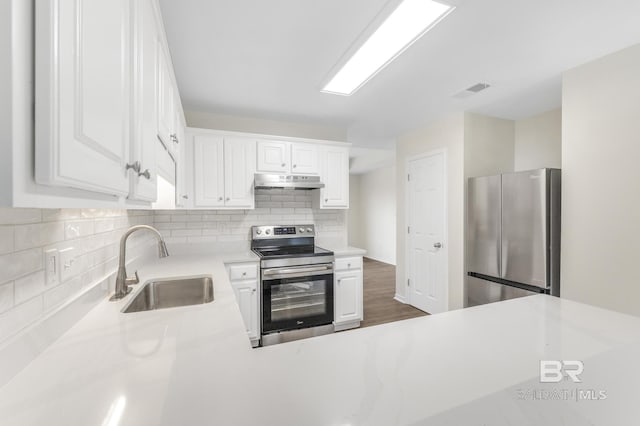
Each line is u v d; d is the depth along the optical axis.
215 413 0.54
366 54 1.89
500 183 2.61
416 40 1.74
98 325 1.02
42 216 0.87
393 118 3.20
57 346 0.86
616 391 0.62
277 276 2.60
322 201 3.11
